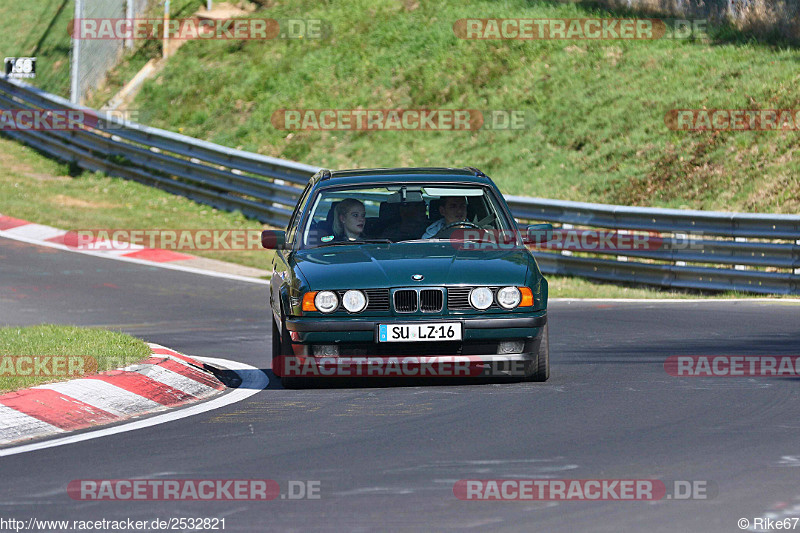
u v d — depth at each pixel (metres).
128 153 89.88
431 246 30.17
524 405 25.62
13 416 24.27
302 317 27.62
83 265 62.53
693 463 19.73
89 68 107.75
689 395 26.80
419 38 100.00
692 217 58.03
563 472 19.19
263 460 20.56
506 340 27.78
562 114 84.75
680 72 83.94
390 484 18.53
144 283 57.41
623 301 51.78
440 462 20.05
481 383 28.98
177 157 88.62
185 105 100.31
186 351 37.53
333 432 23.02
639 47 89.50
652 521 16.28
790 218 54.69
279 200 77.38
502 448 21.12
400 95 94.06
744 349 34.94
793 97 75.50
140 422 24.88
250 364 34.56
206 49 107.06
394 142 88.44
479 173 33.03
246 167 80.31
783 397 26.27
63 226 73.75
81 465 20.47
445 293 27.55
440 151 85.88
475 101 90.19
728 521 16.23
